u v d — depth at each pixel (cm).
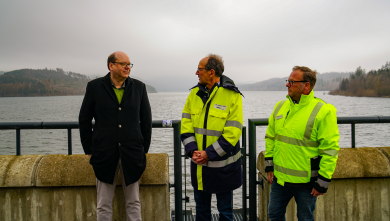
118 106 221
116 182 236
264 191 285
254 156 276
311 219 211
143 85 239
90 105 222
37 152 2698
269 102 12225
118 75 220
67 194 253
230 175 229
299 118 204
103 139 218
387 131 3584
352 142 276
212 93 228
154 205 256
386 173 257
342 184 260
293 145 204
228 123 222
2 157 262
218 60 230
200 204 241
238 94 228
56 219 255
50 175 248
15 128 256
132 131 222
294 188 210
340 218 262
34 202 253
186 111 246
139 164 227
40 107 10719
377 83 17650
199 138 231
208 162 227
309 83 202
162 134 3155
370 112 6994
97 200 230
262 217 295
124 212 253
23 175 248
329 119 196
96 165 219
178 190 268
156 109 8256
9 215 253
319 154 201
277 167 216
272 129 236
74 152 2655
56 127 258
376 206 263
